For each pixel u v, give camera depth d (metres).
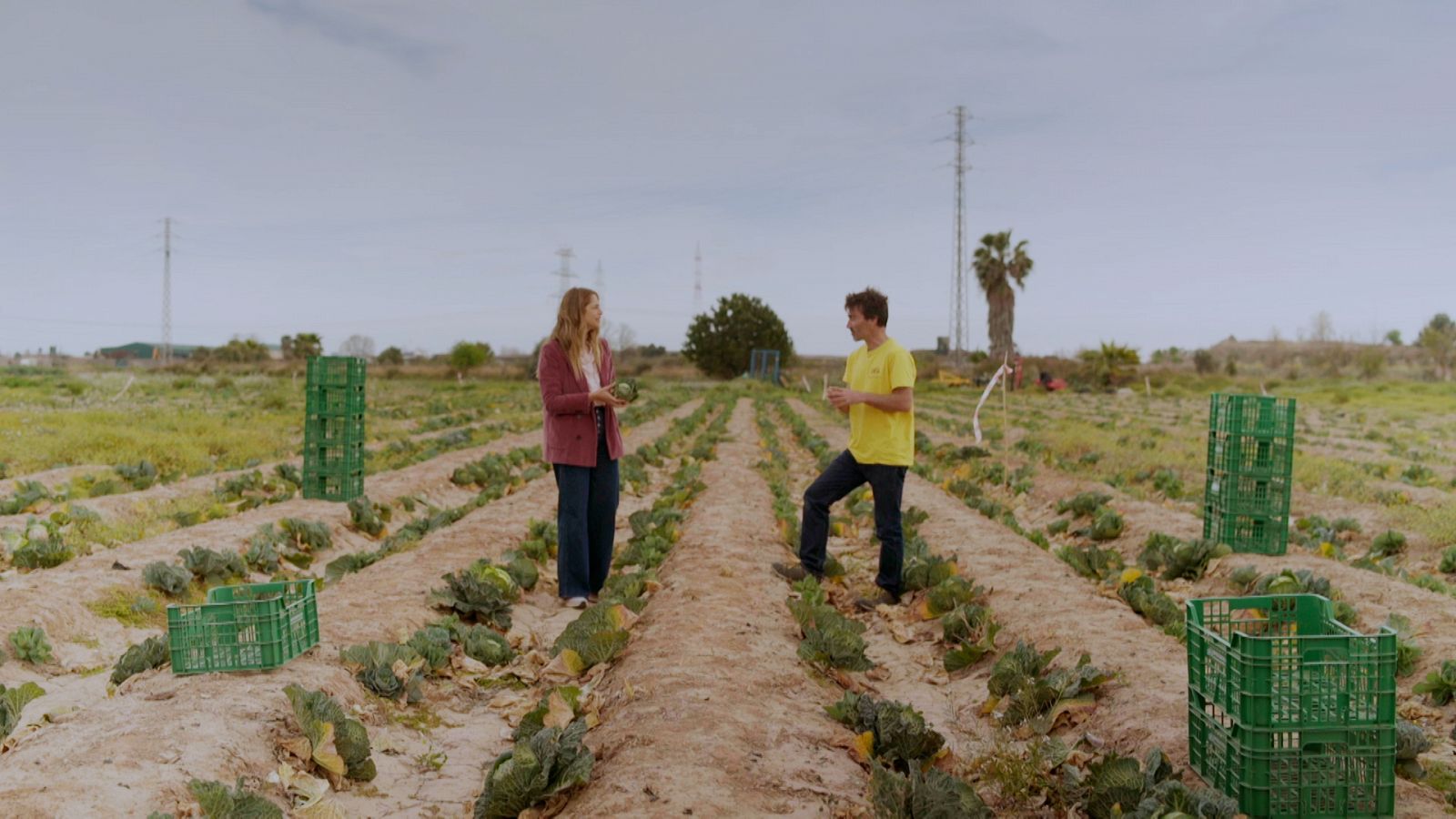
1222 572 9.45
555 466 8.22
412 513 13.71
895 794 4.07
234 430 21.05
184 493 13.18
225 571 9.09
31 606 7.32
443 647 6.71
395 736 5.60
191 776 4.38
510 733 5.80
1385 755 4.08
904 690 6.60
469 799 4.94
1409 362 68.69
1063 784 4.62
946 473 18.30
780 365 69.56
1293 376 60.16
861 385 8.19
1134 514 12.37
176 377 50.66
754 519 11.85
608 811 4.18
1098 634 6.75
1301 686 4.08
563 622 8.08
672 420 30.28
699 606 7.34
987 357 59.09
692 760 4.64
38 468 15.55
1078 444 20.30
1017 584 8.34
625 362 77.44
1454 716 6.03
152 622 8.00
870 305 8.05
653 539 10.20
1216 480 10.30
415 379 62.78
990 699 5.89
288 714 5.20
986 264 58.31
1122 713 5.43
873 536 11.49
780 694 5.79
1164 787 4.08
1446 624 7.52
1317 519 12.29
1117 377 53.28
